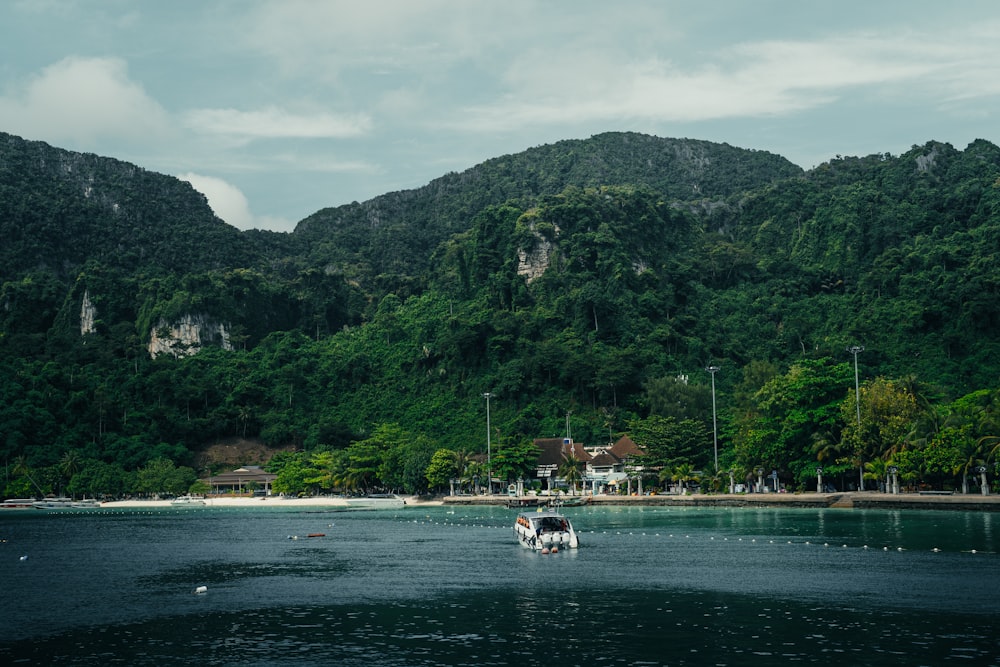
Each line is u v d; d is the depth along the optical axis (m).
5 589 87.50
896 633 61.59
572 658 57.03
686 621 66.62
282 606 75.81
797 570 89.25
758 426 187.25
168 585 88.94
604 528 139.12
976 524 126.25
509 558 105.25
